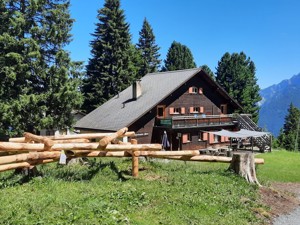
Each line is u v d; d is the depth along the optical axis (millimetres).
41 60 29797
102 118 36312
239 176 12641
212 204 9141
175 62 76812
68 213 7031
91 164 12789
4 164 9586
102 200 8102
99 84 51156
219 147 39031
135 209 7984
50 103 29953
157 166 13578
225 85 75750
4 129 27656
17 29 28188
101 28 53438
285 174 19281
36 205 7445
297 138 74562
